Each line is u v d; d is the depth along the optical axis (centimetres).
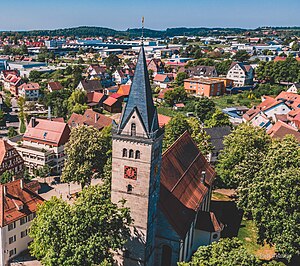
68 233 5262
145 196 5900
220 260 4772
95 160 9619
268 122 13950
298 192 6569
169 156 7456
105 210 5591
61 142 11694
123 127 5759
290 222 6388
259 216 6875
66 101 19350
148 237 6197
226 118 14238
